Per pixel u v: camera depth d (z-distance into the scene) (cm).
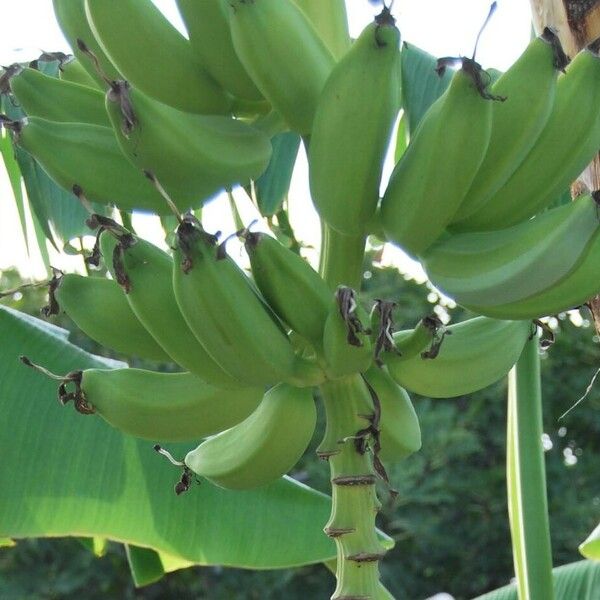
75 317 121
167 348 117
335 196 117
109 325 120
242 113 124
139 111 115
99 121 125
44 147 119
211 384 118
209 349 115
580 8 123
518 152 116
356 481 118
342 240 122
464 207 118
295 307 116
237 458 120
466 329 123
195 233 113
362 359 115
